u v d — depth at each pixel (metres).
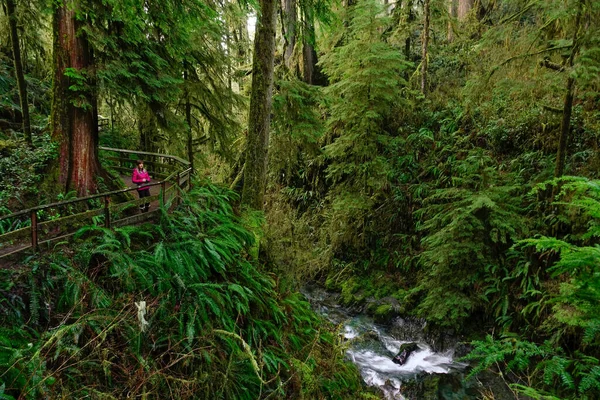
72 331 4.27
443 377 8.41
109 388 4.21
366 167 13.23
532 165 11.39
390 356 10.02
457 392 7.92
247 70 15.41
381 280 13.13
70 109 7.87
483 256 9.63
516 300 9.38
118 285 5.31
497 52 14.05
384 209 14.20
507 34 8.69
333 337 8.37
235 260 7.22
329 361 7.48
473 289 10.17
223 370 5.25
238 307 6.16
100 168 8.59
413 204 13.60
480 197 9.06
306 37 10.66
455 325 9.89
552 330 8.07
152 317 4.97
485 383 8.01
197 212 7.95
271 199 14.56
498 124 12.88
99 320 4.52
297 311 8.43
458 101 15.03
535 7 8.25
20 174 7.59
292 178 17.84
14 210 7.13
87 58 7.61
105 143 14.51
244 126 17.31
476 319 10.02
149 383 4.35
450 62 17.20
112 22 7.71
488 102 13.70
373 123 12.77
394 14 16.39
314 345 7.14
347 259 14.55
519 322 9.05
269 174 17.16
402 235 13.45
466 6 19.33
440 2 15.05
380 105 12.71
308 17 9.95
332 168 14.26
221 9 7.58
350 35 14.80
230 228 8.16
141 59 8.47
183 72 11.69
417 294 11.68
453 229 9.61
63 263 5.09
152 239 6.61
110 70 7.60
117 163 14.57
